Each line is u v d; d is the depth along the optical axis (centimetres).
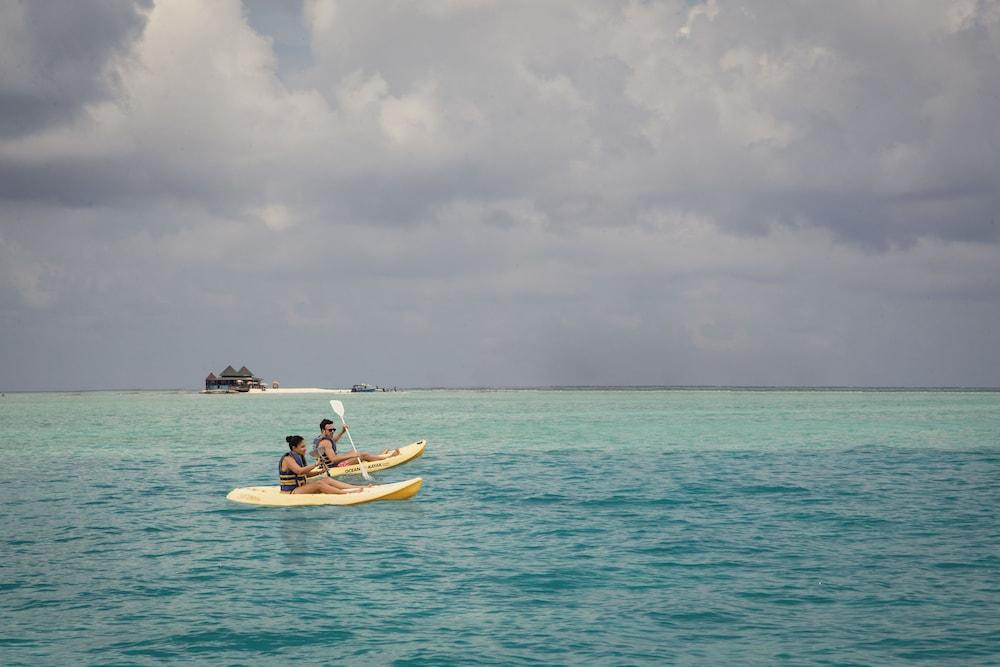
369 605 1062
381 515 1778
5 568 1287
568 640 916
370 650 889
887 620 978
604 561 1303
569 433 4988
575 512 1805
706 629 951
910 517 1709
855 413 7938
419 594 1112
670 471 2678
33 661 859
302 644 911
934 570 1223
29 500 2067
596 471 2689
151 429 5816
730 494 2088
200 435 5053
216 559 1344
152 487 2342
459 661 853
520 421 6769
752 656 860
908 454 3325
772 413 8106
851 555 1334
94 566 1298
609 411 9150
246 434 5175
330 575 1226
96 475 2675
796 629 948
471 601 1077
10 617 1019
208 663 852
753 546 1413
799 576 1193
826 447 3734
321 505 1925
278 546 1448
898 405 10712
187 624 985
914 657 853
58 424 6612
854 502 1931
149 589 1152
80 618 1014
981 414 7531
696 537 1498
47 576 1232
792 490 2161
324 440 2486
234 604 1071
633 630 950
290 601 1084
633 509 1842
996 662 838
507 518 1725
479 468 2803
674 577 1193
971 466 2808
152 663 854
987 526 1600
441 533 1560
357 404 14350
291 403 16125
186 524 1684
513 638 925
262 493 1994
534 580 1184
